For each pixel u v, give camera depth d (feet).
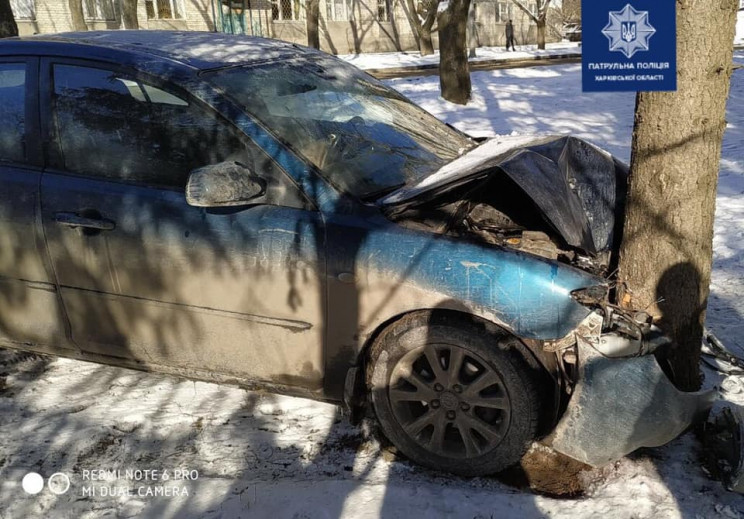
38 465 9.79
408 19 122.62
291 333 9.48
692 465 9.29
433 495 8.91
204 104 9.71
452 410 9.08
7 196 10.40
